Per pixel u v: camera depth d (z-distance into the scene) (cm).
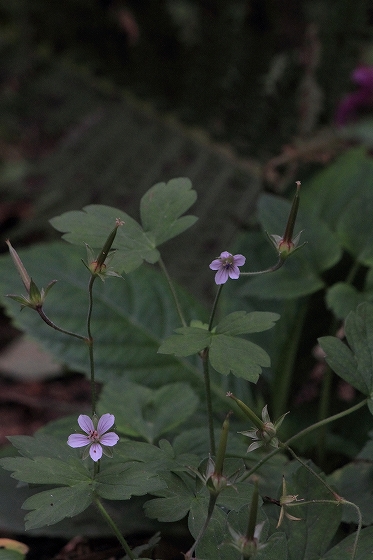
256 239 65
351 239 59
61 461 46
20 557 50
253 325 47
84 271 62
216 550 46
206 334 47
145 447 48
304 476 48
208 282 84
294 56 88
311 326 61
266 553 46
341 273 61
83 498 45
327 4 89
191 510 46
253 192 91
